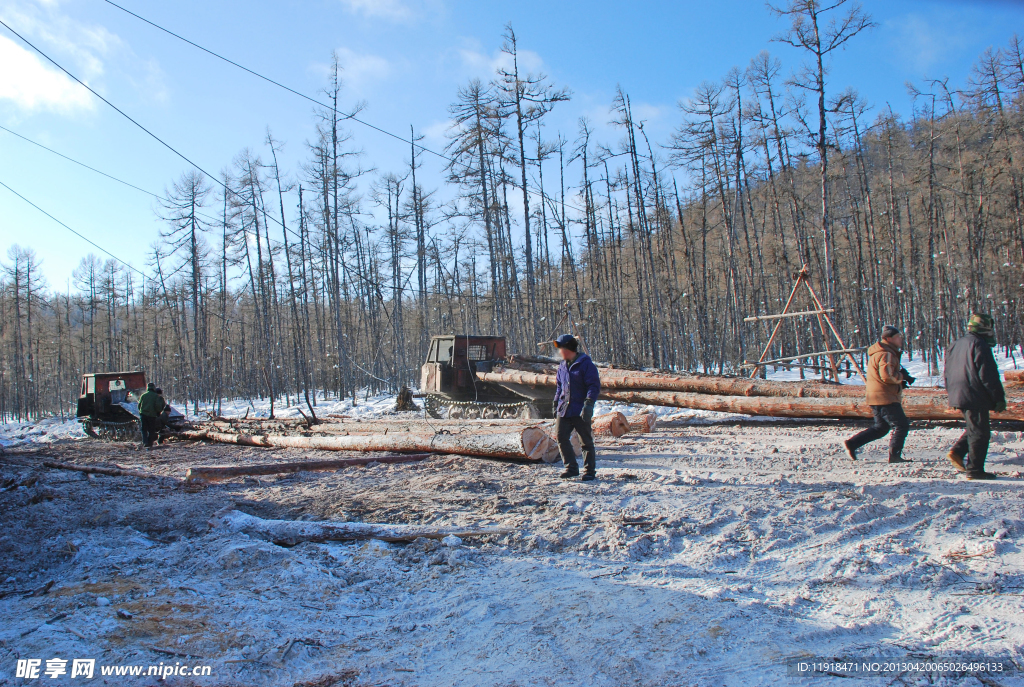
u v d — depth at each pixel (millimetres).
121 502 6492
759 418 12945
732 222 25234
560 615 3092
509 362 15172
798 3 16875
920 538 4246
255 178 30969
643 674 2479
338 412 22922
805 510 4852
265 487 7078
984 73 20906
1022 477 5809
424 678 2527
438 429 10445
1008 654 2566
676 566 3850
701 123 23000
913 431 9672
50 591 3734
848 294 29812
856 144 22812
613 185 29703
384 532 4590
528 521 4938
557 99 22297
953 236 26938
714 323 30609
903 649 2654
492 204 25375
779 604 3186
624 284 34938
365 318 35531
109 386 19828
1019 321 24172
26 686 2432
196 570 4016
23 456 13672
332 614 3242
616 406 16156
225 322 42969
